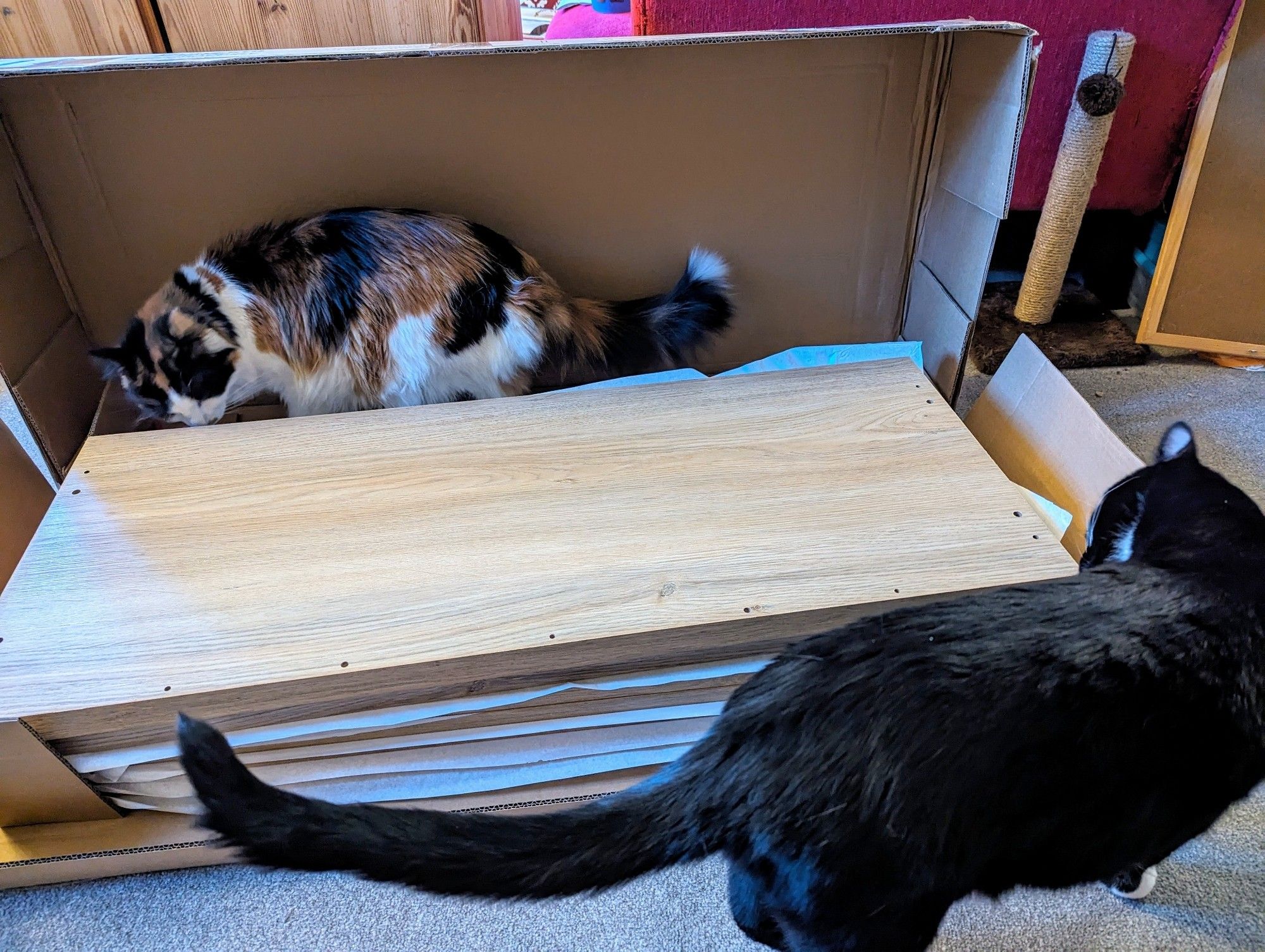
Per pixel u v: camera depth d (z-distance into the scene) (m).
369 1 1.47
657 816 0.57
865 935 0.62
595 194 1.28
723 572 0.85
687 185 1.28
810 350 1.34
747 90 1.21
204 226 1.22
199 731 0.54
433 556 0.88
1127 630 0.61
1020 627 0.62
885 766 0.57
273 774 0.86
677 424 1.06
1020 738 0.57
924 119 1.26
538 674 0.83
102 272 1.23
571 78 1.16
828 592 0.82
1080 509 1.02
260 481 0.98
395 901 0.87
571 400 1.10
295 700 0.80
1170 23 1.44
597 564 0.86
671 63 1.17
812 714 0.59
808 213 1.34
